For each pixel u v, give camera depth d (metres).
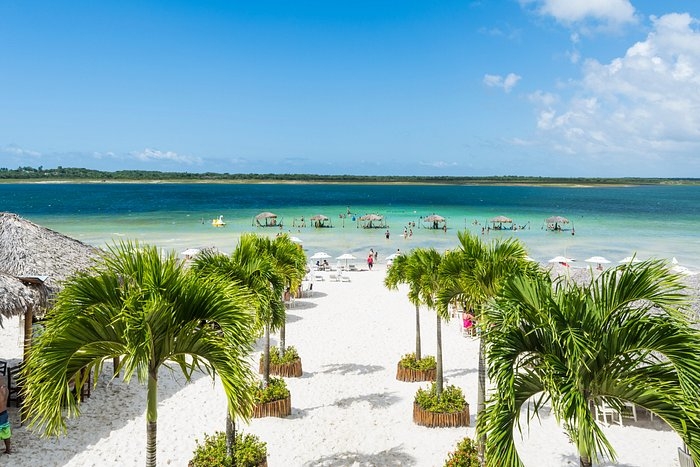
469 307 9.45
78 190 184.25
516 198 150.62
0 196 135.25
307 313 23.36
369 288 29.69
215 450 9.02
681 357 5.04
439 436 11.04
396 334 19.88
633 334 5.24
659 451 10.29
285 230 58.41
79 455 9.73
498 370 5.34
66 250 13.41
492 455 5.16
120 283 5.62
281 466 9.70
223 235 51.06
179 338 5.63
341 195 167.12
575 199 143.62
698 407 4.86
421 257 12.62
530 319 5.49
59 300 5.40
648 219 74.12
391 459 10.02
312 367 15.90
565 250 43.44
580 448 4.95
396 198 148.25
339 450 10.40
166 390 13.32
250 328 5.87
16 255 11.71
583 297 5.34
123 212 81.19
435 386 12.30
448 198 150.12
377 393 13.67
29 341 10.05
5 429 9.43
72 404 5.43
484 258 8.82
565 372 5.20
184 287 5.48
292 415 12.13
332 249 45.41
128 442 10.38
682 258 39.09
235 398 5.48
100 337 5.45
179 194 155.88
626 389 5.35
